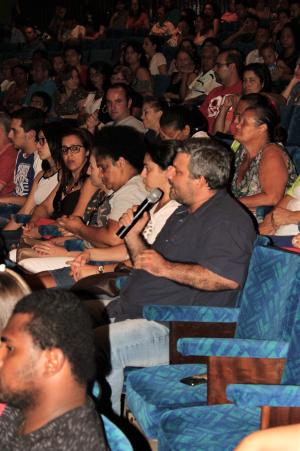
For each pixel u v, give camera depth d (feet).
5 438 4.94
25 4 48.49
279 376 7.87
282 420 6.77
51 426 4.63
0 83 36.60
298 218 12.23
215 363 7.89
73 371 4.72
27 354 4.67
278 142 14.37
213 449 7.13
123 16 41.78
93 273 12.16
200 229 9.88
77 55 31.76
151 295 10.09
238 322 8.82
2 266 6.01
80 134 15.43
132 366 9.66
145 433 8.35
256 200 13.58
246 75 19.38
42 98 25.14
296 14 31.40
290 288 8.20
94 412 4.75
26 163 18.99
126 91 19.38
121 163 12.52
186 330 9.22
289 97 20.66
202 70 25.09
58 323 4.68
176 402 8.34
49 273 12.41
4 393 4.75
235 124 14.49
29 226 15.23
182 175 9.98
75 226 12.88
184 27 34.76
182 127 15.72
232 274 9.54
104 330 9.63
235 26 35.29
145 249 10.41
